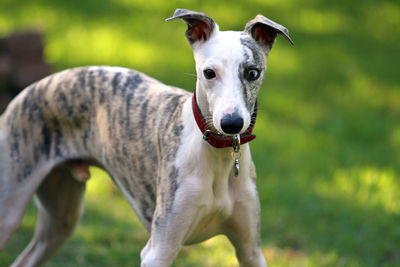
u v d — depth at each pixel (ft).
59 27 46.75
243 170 17.20
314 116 41.29
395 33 57.93
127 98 18.90
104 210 29.30
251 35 16.01
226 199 17.25
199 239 18.26
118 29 47.96
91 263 24.58
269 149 35.70
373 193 30.81
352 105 43.65
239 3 55.42
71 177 21.02
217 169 16.88
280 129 38.73
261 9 55.52
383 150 37.32
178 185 16.83
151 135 18.04
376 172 33.55
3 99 32.42
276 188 31.12
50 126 19.74
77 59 42.68
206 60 15.57
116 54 44.04
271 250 25.90
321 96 44.37
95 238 26.32
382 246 25.99
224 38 15.70
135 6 52.49
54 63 41.60
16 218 20.06
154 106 18.35
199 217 17.15
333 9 60.18
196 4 53.42
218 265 24.54
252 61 15.38
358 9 61.31
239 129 14.83
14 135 19.98
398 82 48.01
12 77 32.81
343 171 33.45
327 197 30.60
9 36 33.09
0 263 23.90
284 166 34.06
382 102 44.75
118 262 24.63
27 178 19.89
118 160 18.93
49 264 24.22
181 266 24.36
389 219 28.32
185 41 47.80
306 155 35.55
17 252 24.95
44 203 21.47
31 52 33.45
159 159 17.69
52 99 19.62
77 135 19.60
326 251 25.66
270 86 44.60
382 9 62.59
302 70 47.75
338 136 38.81
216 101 15.33
